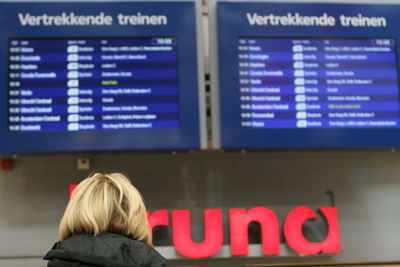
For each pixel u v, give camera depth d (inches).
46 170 122.5
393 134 113.3
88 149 107.8
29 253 118.1
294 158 127.3
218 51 113.3
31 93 109.3
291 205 124.5
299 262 121.3
